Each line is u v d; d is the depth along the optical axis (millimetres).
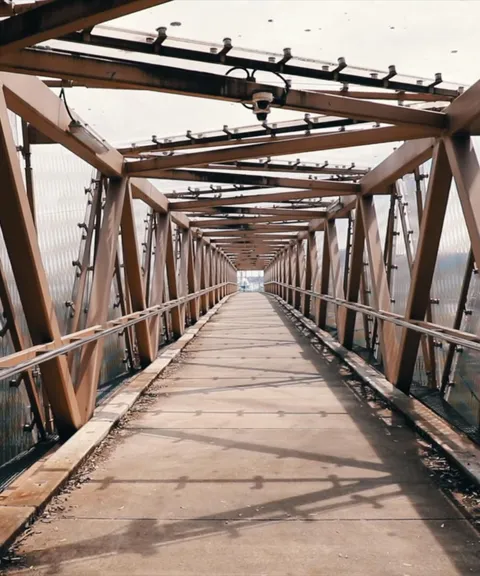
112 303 6660
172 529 2832
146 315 6344
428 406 5180
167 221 8695
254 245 19812
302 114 4699
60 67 2867
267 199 7961
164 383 6465
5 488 3510
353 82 3438
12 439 4008
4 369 2871
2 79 3129
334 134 4516
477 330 4625
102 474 3611
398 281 6602
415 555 2533
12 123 4039
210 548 2629
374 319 7742
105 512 3041
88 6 2229
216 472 3625
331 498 3180
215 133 4891
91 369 4762
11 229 3439
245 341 10133
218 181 6500
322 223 10773
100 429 4387
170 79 3045
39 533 2805
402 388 5543
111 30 2777
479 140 4410
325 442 4215
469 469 3396
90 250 5559
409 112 3793
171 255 9586
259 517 2955
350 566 2447
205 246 16078
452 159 3836
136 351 7629
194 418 4957
